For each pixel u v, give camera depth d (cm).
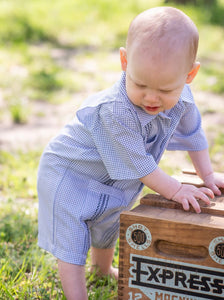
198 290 165
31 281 216
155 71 163
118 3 1277
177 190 183
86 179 197
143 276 172
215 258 161
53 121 511
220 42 955
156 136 193
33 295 207
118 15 1172
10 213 291
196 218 171
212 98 586
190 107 205
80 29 1031
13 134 468
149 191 325
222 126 480
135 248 171
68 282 192
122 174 185
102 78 681
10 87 626
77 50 870
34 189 330
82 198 195
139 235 170
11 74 683
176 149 218
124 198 203
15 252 245
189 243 164
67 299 193
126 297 175
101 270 227
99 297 206
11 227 268
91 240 214
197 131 213
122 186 201
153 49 163
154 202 185
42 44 900
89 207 194
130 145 182
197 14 1189
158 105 171
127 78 174
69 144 198
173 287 168
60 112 540
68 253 193
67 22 1068
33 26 985
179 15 171
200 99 578
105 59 805
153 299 172
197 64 177
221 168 369
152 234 168
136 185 205
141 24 169
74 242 193
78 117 196
